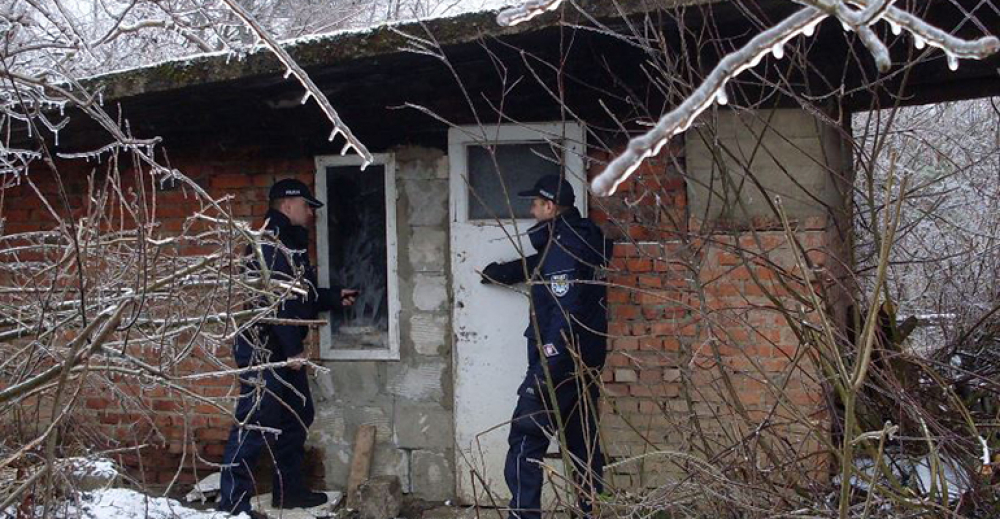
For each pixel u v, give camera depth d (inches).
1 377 154.6
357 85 221.6
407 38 192.2
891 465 163.3
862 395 171.2
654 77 213.5
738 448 161.8
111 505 190.1
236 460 217.5
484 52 201.0
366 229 249.6
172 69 206.7
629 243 222.5
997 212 268.5
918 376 179.2
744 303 209.8
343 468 248.1
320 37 196.9
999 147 244.8
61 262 133.7
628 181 224.1
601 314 208.5
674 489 156.5
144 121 241.4
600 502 158.2
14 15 169.6
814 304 114.0
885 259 103.4
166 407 254.2
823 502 149.8
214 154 256.5
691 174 214.7
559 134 228.5
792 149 208.2
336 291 242.7
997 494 147.2
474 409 237.1
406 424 244.4
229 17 271.3
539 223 208.4
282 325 216.7
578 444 209.8
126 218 257.3
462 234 237.3
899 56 203.5
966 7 179.9
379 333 248.2
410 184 243.8
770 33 57.5
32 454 148.3
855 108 240.4
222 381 251.3
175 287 136.5
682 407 218.4
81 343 116.6
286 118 245.8
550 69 213.9
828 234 210.5
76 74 213.0
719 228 211.6
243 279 149.6
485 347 236.1
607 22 182.2
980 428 166.2
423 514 236.1
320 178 250.2
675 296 218.2
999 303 205.3
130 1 187.5
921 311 245.6
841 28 189.3
